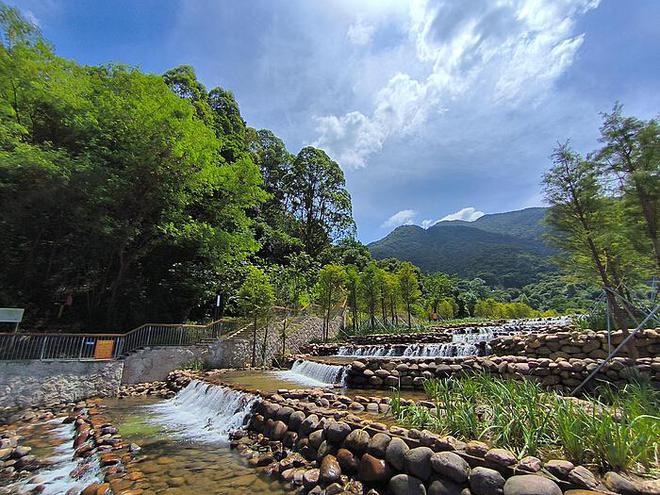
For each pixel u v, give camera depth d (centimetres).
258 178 1830
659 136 824
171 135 1366
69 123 1238
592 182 952
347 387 947
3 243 1228
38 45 1276
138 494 414
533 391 483
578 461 321
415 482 348
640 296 1042
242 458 535
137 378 1216
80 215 1177
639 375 612
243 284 1664
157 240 1489
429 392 660
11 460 556
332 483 401
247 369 1437
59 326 1369
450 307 3466
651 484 268
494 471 311
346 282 2181
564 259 1082
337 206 3834
